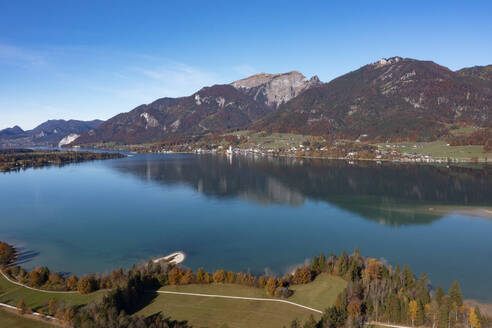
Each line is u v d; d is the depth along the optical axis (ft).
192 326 255.09
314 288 315.17
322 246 468.34
